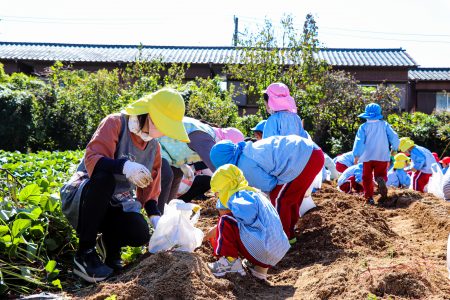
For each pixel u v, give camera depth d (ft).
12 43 100.22
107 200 14.56
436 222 24.62
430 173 38.40
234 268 14.94
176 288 13.00
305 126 69.51
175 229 15.29
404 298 13.38
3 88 65.16
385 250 18.26
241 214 14.78
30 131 64.23
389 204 32.12
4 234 14.80
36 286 14.25
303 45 68.59
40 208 16.20
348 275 14.85
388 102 72.43
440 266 16.96
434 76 93.61
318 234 19.95
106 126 14.80
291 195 19.10
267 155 18.76
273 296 14.16
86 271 14.44
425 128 72.23
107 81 69.05
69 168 32.96
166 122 14.48
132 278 13.87
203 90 65.92
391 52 97.66
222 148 19.12
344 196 28.48
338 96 69.56
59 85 74.90
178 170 21.67
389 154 33.12
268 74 68.23
